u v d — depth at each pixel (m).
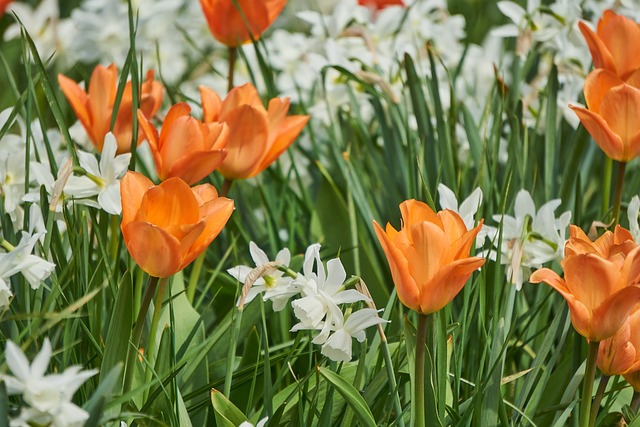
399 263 1.34
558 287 1.36
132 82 1.52
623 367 1.39
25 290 1.46
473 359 1.54
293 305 1.40
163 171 1.49
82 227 1.49
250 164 1.57
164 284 1.41
